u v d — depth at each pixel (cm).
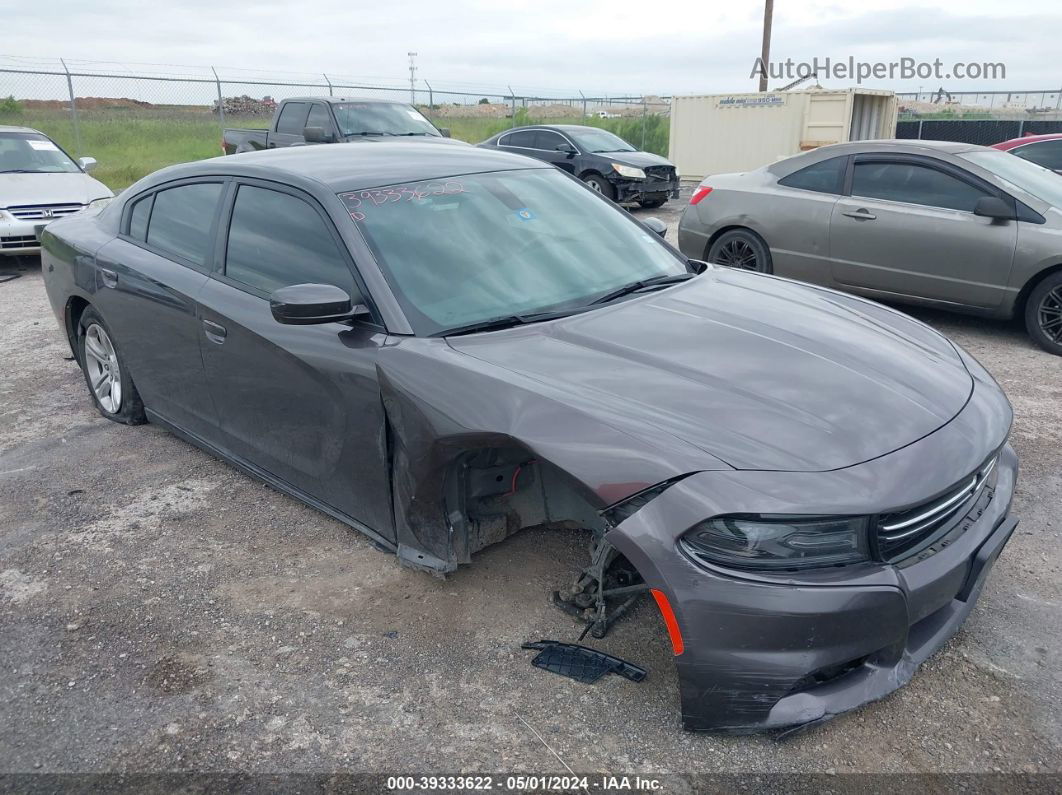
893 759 234
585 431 242
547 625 295
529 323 304
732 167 2072
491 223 348
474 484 291
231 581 329
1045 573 326
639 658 276
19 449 459
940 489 231
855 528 221
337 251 322
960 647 282
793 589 217
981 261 632
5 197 962
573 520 298
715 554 221
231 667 279
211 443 407
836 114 1898
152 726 254
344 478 324
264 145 1312
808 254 723
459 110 2917
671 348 283
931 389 271
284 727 252
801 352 284
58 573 338
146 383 438
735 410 246
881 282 689
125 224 444
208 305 364
